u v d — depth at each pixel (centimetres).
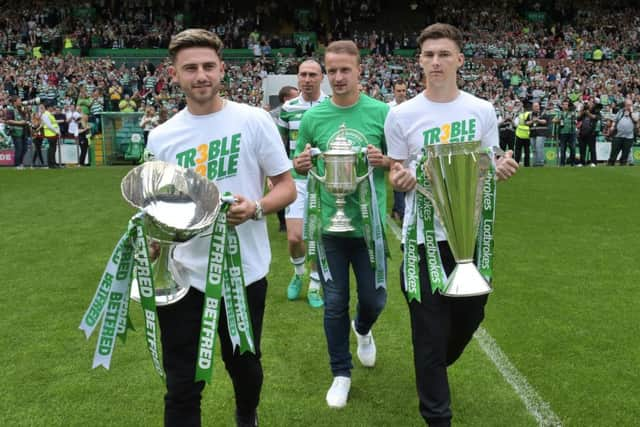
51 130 1577
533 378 354
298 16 3662
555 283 548
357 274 342
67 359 389
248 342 237
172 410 241
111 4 3594
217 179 246
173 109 2047
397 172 263
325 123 351
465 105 281
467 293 255
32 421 311
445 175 259
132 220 221
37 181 1300
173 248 245
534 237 742
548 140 1695
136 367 376
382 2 3856
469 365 371
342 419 309
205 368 227
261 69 2917
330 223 331
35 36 3178
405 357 387
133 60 3073
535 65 3014
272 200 244
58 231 790
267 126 251
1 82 2641
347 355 333
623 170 1462
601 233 762
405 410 317
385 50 3244
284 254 663
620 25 3606
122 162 1728
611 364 373
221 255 229
